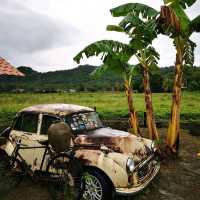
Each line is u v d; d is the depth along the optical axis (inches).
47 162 211.8
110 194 185.5
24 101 1470.2
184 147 369.1
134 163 192.9
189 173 262.5
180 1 302.7
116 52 311.1
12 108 1048.8
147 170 207.8
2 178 236.5
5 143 245.1
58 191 212.2
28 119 233.5
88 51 301.0
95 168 188.9
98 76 339.9
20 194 213.3
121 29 315.3
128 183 181.2
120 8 315.9
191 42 308.7
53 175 206.7
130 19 291.1
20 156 223.5
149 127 327.0
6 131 248.7
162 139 426.3
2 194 211.2
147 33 286.2
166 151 321.1
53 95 1963.6
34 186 228.2
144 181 195.2
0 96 1835.6
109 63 326.0
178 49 305.9
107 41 308.8
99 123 248.4
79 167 191.0
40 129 223.9
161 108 996.6
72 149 198.1
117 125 534.3
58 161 203.9
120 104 1273.4
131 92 354.0
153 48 334.3
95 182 189.8
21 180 226.1
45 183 232.4
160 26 284.2
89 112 247.3
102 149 192.7
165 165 285.7
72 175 193.2
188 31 288.2
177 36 291.7
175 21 274.4
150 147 228.2
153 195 212.2
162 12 269.3
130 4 314.0
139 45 294.7
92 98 1636.3
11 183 230.7
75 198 190.1
